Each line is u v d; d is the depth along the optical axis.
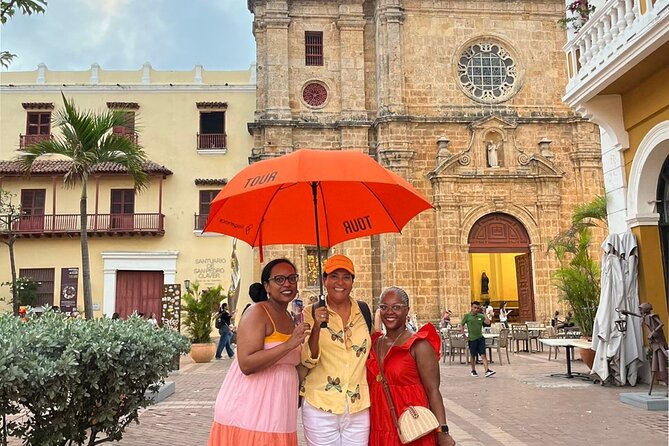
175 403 13.04
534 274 31.00
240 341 4.63
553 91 33.28
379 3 32.56
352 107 32.38
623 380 13.72
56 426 5.75
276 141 31.55
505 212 31.48
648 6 10.85
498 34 33.41
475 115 32.59
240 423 4.63
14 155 33.81
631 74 12.63
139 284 33.34
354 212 5.58
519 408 11.70
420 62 32.72
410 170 31.52
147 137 34.34
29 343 5.54
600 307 14.10
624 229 14.29
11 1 7.15
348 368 4.73
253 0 33.03
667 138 12.27
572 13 15.33
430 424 4.52
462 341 20.44
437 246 30.83
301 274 30.98
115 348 5.96
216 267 33.25
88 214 32.91
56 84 34.50
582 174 32.09
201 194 34.09
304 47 33.06
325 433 4.63
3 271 32.88
